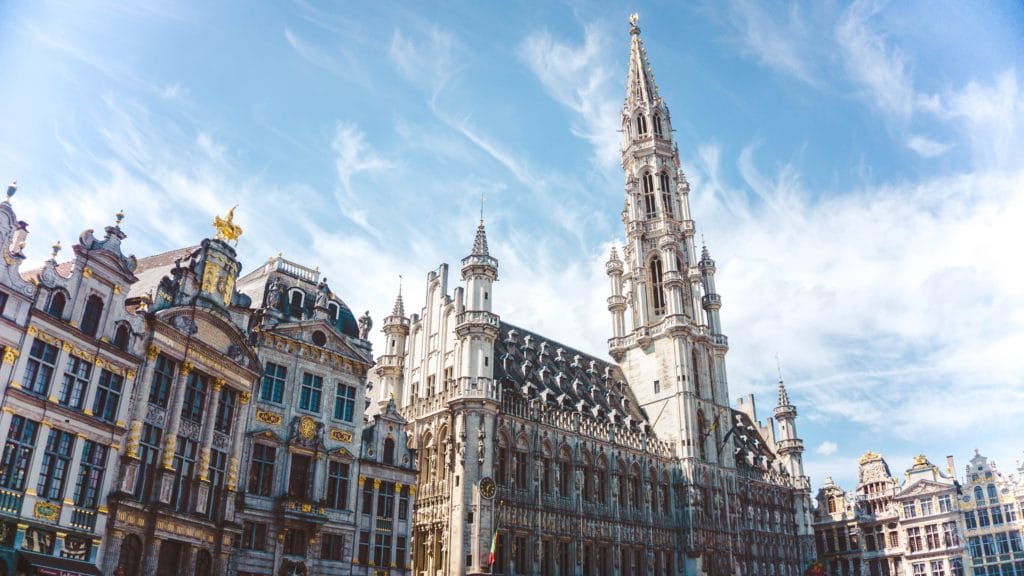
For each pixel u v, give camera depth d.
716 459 94.25
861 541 111.50
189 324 47.62
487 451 69.69
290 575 50.81
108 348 42.16
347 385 58.81
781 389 115.38
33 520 37.12
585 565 76.75
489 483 68.44
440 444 72.50
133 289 53.81
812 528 106.38
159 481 44.09
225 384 49.91
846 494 115.12
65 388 39.94
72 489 39.31
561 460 78.31
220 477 48.97
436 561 67.81
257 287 60.00
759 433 117.88
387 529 58.56
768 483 103.00
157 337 45.31
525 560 70.94
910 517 107.19
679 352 96.06
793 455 109.94
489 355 74.44
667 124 117.56
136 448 43.00
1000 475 101.12
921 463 109.25
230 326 50.34
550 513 74.56
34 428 38.09
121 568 41.25
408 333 86.25
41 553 37.28
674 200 111.44
